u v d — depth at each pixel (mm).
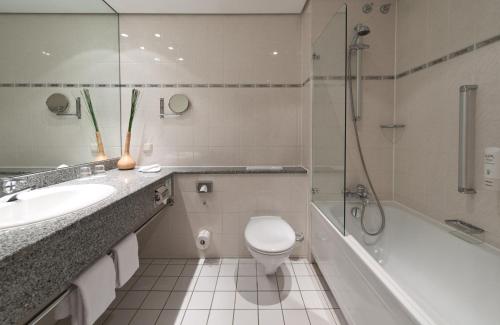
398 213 1759
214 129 2152
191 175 1977
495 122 1146
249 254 2043
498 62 1130
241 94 2135
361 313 1071
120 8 1990
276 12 2064
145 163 2168
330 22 1438
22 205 994
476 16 1239
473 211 1285
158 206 1638
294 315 1413
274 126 2156
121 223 1080
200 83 2123
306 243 2031
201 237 1922
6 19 1152
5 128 1154
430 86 1572
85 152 1735
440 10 1474
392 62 1917
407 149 1812
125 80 2115
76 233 783
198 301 1534
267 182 1991
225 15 2098
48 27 1415
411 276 1501
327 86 1521
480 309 1122
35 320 645
